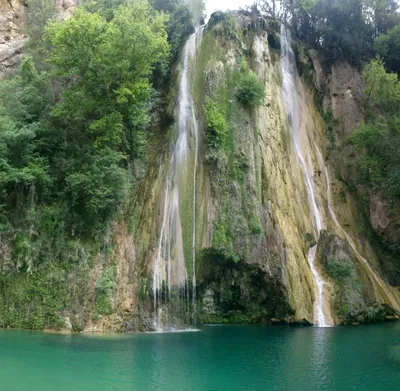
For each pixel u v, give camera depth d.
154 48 27.16
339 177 35.72
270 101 33.34
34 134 25.27
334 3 39.66
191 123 29.70
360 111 37.78
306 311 25.97
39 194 24.69
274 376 14.65
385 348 18.92
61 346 17.98
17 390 12.52
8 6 38.62
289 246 27.45
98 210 24.72
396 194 32.78
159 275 24.95
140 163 28.94
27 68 28.88
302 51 39.38
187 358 16.72
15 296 22.41
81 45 25.86
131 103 27.28
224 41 32.81
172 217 27.16
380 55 40.25
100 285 22.61
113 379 13.88
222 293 26.34
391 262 32.72
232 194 27.23
